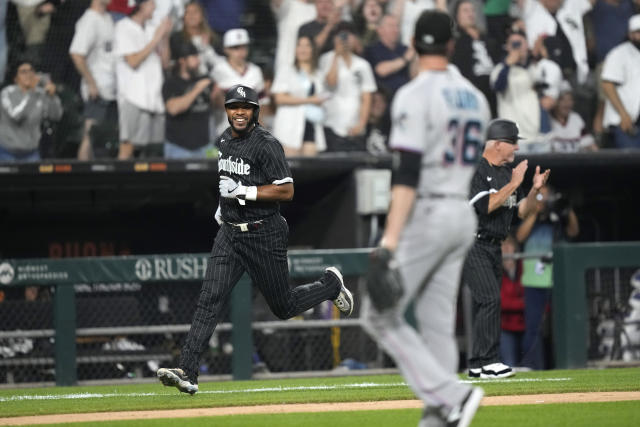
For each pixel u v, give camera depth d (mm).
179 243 44188
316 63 40250
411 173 13578
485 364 26734
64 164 36656
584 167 42156
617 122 42656
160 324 36344
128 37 38188
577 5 42625
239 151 22312
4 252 42469
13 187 39062
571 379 26953
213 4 39375
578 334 34781
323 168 38969
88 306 34594
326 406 20797
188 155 38688
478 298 26469
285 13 40344
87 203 42375
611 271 37094
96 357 34156
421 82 14055
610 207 46344
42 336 33031
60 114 37812
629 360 36844
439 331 14727
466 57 41500
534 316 36375
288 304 23781
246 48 39375
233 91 22141
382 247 13398
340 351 35969
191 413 19859
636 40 42875
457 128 14078
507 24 41969
